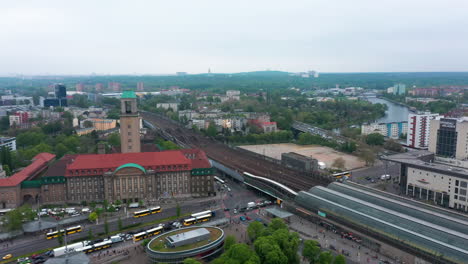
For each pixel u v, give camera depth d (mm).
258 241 177625
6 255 193250
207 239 197250
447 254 170625
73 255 180375
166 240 193500
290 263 176125
